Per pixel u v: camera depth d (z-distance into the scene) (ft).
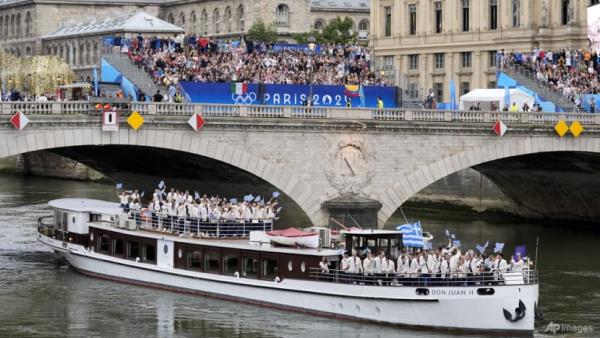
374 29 633.61
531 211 497.05
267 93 418.92
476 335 301.84
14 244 408.26
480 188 511.81
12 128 355.97
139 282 349.82
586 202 477.36
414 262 306.96
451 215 519.19
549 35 549.13
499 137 412.98
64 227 371.56
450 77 595.06
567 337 298.97
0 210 496.23
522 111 424.46
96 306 321.93
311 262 317.42
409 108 416.26
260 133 384.68
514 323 299.99
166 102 378.12
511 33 562.25
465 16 588.91
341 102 430.61
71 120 361.71
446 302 302.04
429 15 604.08
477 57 581.53
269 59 467.52
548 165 455.63
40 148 359.66
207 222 346.33
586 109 463.83
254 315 316.81
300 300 319.47
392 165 400.06
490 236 451.53
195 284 338.13
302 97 423.64
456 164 407.64
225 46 496.23
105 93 422.00
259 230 343.87
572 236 455.63
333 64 480.23
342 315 313.12
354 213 392.27
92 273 361.10
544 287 352.49
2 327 298.56
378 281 308.19
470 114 409.08
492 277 302.04
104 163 435.12
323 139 391.65
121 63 440.86
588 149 425.69
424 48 606.14
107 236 357.82
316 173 391.86
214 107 380.17
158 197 365.20
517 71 492.13
